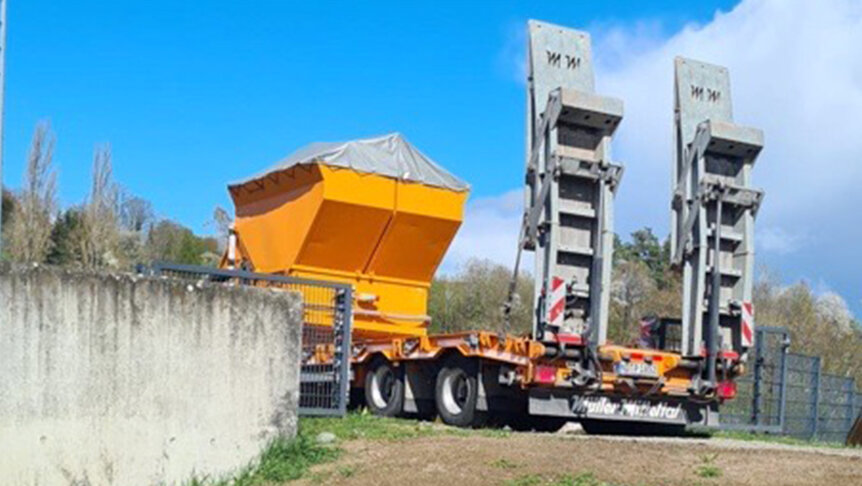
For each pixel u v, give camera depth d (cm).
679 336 1692
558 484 943
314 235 1695
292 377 1120
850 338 3606
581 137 1538
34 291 996
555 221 1481
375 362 1750
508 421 1545
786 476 970
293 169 1714
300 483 1016
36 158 4944
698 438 1595
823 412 2225
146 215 5681
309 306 1427
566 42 1563
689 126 1608
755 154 1609
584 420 1567
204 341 1073
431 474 993
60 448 998
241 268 1845
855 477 964
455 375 1569
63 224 5109
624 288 3731
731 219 1616
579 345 1479
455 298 3148
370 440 1190
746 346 1595
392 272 1781
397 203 1714
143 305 1045
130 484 1029
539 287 1490
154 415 1044
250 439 1091
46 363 998
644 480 952
